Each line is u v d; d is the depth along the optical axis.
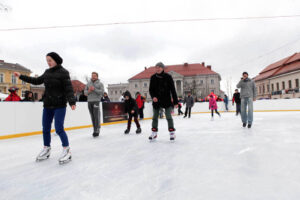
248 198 1.20
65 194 1.37
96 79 4.24
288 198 1.18
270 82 33.12
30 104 5.10
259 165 1.82
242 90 4.59
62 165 2.09
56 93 2.25
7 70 33.16
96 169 1.90
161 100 3.24
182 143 3.00
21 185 1.56
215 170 1.73
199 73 46.09
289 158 2.00
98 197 1.30
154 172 1.75
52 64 2.29
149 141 3.32
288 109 13.11
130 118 4.54
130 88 49.03
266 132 3.78
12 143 3.81
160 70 3.19
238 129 4.39
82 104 6.59
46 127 2.36
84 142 3.51
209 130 4.41
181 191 1.33
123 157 2.32
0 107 4.51
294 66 28.12
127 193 1.34
